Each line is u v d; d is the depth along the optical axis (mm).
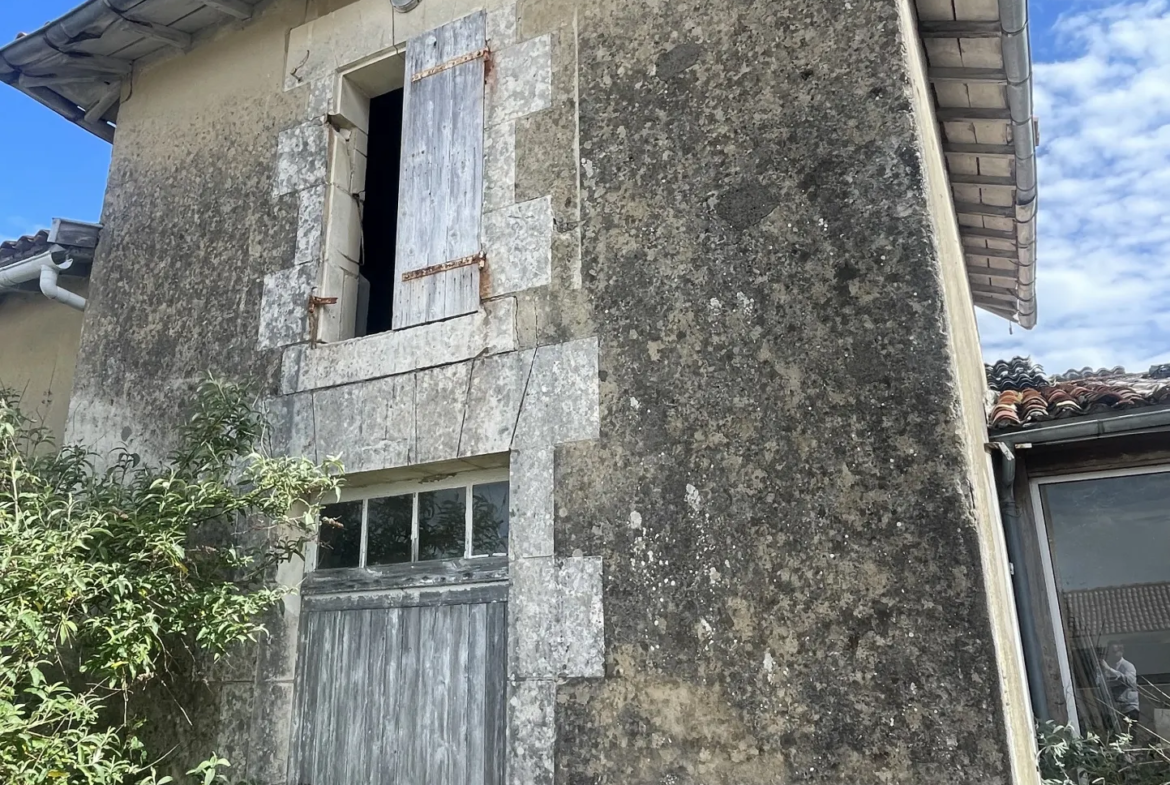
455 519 3594
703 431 2992
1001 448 4449
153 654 3617
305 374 3953
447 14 4211
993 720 2340
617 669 2902
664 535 2955
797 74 3203
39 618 2826
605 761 2828
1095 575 4691
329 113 4387
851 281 2891
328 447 3781
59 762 2736
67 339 5570
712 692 2730
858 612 2590
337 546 3844
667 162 3369
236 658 3684
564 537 3131
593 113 3611
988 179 5363
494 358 3492
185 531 3559
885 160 2953
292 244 4234
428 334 3699
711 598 2816
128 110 5250
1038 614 4656
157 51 5238
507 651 3123
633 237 3348
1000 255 6430
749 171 3188
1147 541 4633
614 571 3006
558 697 2971
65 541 2943
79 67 5234
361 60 4418
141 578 3158
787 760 2566
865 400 2760
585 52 3727
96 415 4562
